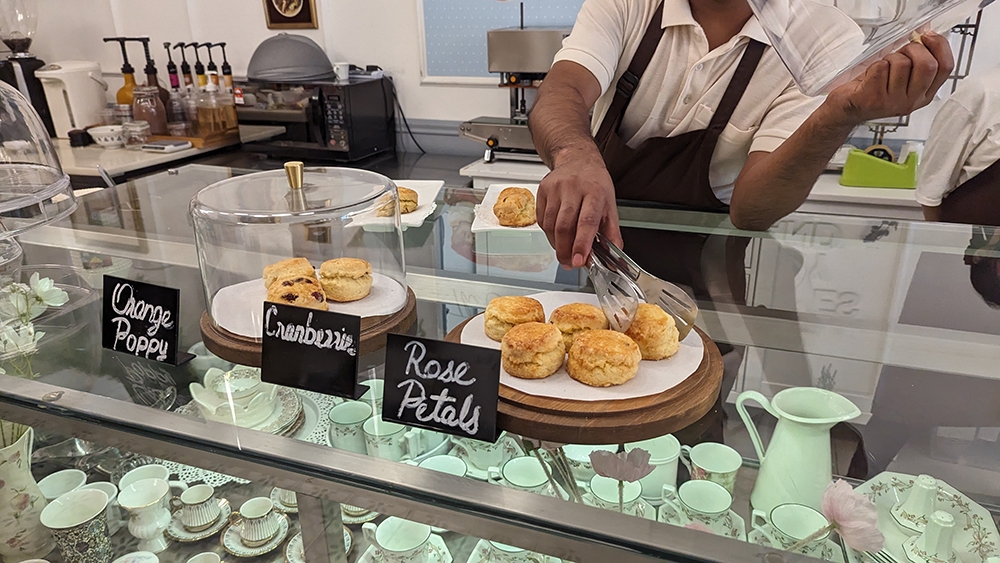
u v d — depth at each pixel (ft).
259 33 9.36
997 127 4.27
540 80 7.51
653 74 3.94
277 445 2.10
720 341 2.45
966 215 4.59
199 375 2.41
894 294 2.70
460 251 3.35
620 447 1.95
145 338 2.49
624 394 2.05
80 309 2.90
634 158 4.10
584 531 1.74
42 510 2.56
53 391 2.38
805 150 3.05
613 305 2.35
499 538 1.85
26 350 2.61
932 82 2.54
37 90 9.00
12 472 2.49
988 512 1.73
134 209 3.95
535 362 2.12
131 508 2.57
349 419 2.15
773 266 3.00
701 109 3.89
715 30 3.79
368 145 8.47
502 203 3.66
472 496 1.86
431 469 1.98
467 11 8.22
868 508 1.62
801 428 2.01
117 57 10.18
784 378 2.23
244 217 2.66
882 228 3.30
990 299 2.63
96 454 2.81
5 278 3.03
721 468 1.90
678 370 2.19
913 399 2.09
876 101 2.64
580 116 3.39
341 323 2.14
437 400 2.03
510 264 3.16
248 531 2.59
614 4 3.92
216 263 2.72
